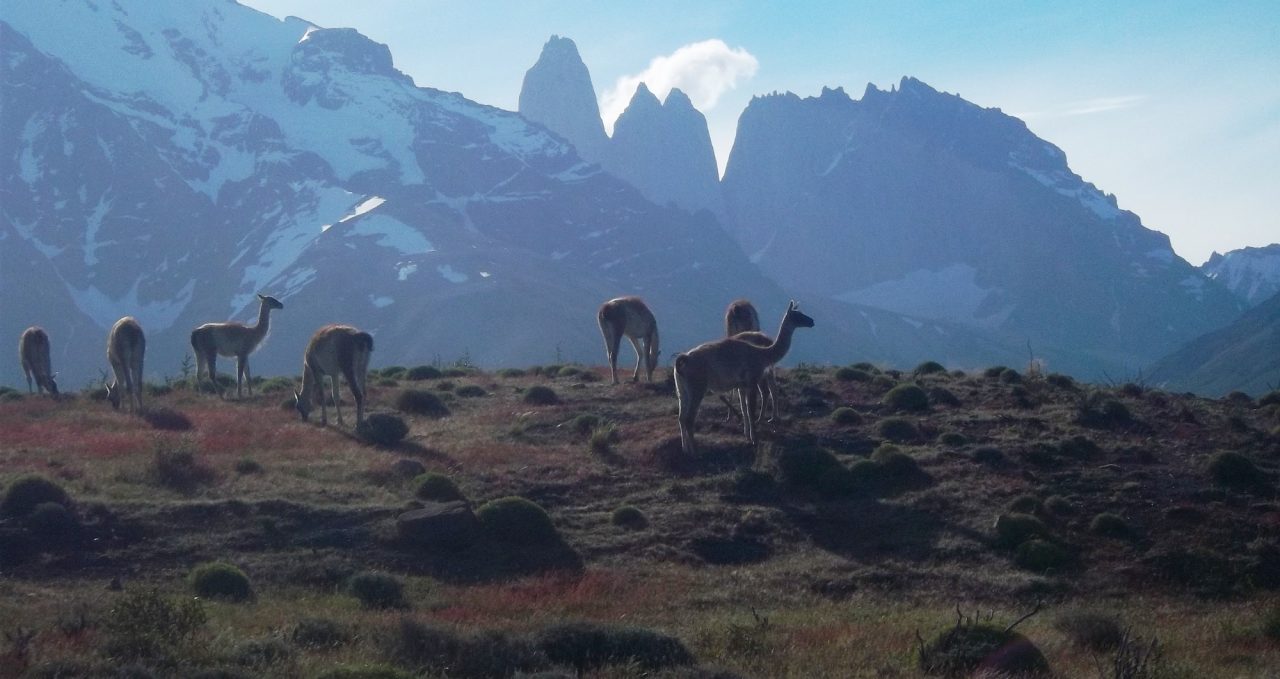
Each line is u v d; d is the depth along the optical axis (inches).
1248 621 667.4
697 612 673.0
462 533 777.6
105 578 703.1
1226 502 864.3
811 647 563.5
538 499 874.1
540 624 570.3
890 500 869.8
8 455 920.3
